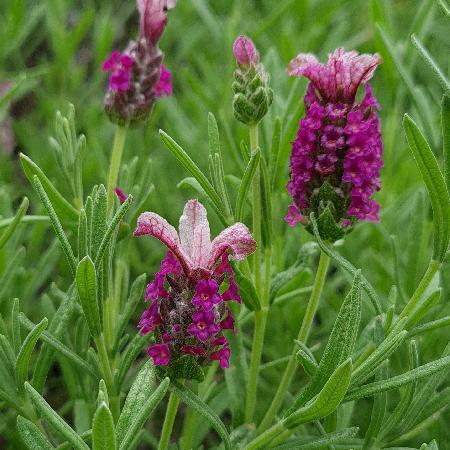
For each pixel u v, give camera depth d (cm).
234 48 37
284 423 35
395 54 43
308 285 46
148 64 39
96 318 35
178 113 52
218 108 51
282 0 66
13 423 41
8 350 37
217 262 35
